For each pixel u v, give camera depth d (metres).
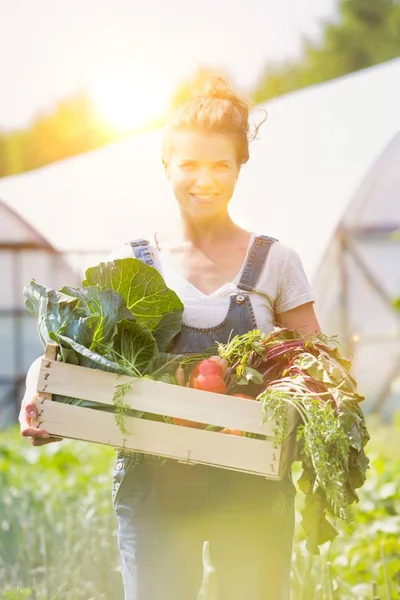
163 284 3.52
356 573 5.14
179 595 3.43
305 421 3.16
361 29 25.72
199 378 3.35
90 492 7.09
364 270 13.82
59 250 14.11
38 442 3.41
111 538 5.54
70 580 5.11
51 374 3.35
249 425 3.22
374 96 14.51
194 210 3.65
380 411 13.63
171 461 3.46
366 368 13.68
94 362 3.34
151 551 3.45
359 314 13.84
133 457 3.48
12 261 14.13
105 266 3.51
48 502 6.86
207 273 3.65
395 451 8.99
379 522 5.62
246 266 3.64
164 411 3.27
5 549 5.59
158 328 3.55
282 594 3.49
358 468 3.20
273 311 3.67
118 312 3.38
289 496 3.51
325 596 4.51
